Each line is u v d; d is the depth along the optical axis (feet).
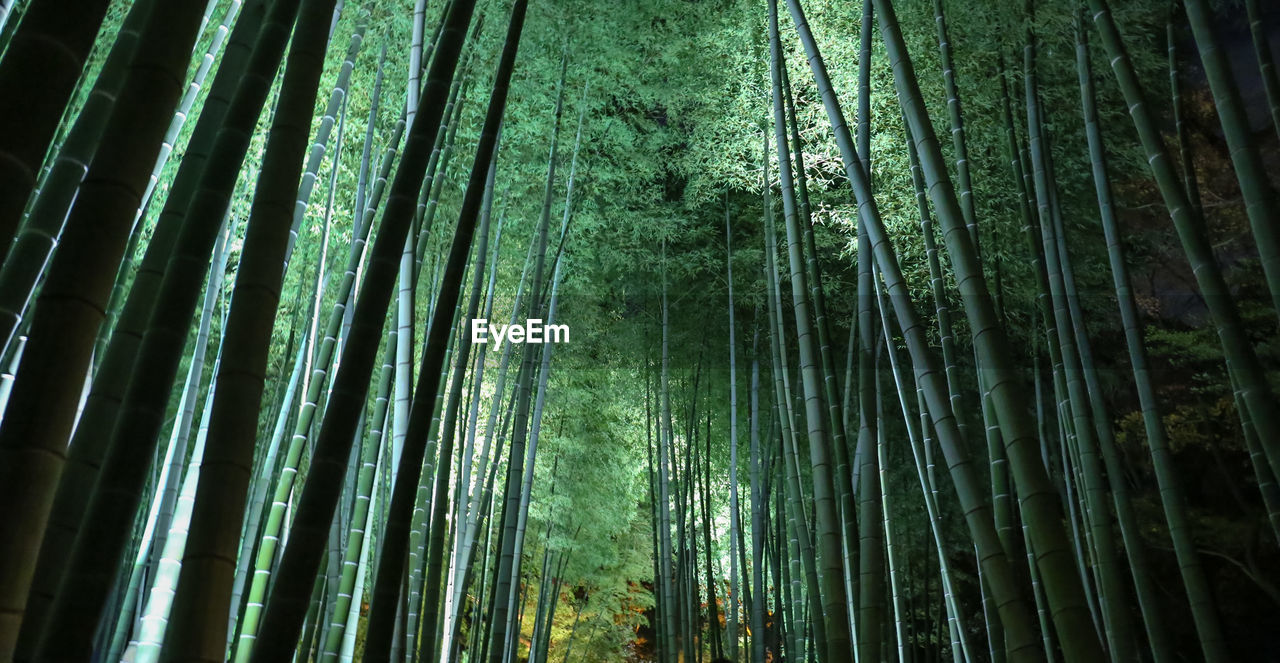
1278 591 24.95
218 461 3.65
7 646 2.69
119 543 3.76
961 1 16.93
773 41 9.91
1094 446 10.07
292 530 4.64
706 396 24.85
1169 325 27.76
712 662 13.37
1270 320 25.73
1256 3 10.19
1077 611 4.54
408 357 9.26
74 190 4.24
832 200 22.34
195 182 5.21
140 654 7.41
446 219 18.01
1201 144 28.94
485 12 14.76
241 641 7.97
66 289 3.03
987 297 5.45
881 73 19.43
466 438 17.10
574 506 26.18
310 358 12.41
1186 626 26.53
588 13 17.94
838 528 7.64
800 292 8.49
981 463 22.63
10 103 2.78
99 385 4.51
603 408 26.73
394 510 5.64
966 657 10.89
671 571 18.93
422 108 5.61
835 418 9.62
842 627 7.28
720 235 25.71
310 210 17.84
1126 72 9.07
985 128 18.60
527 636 33.40
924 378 6.07
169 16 3.46
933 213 19.66
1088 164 20.94
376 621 5.33
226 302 16.43
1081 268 22.24
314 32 4.45
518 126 19.93
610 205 22.97
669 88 21.03
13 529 2.76
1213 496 27.48
